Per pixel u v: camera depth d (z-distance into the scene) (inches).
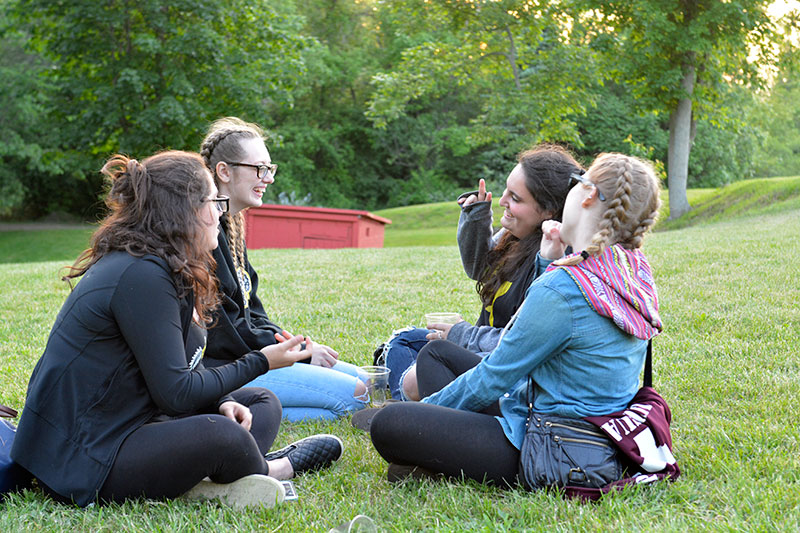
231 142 139.3
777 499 95.9
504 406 103.2
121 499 96.1
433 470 103.0
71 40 797.9
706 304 237.0
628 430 95.7
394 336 156.7
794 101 1756.9
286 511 98.0
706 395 147.9
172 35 813.2
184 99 805.2
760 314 216.7
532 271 127.3
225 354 135.3
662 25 745.6
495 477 100.5
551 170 122.6
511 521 90.8
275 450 127.3
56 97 842.2
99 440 94.7
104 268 94.5
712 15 745.6
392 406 102.8
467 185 1845.5
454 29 905.5
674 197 813.9
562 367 95.7
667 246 403.2
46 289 328.5
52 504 98.0
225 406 108.5
